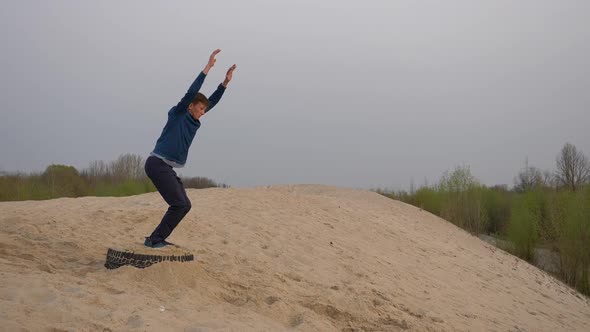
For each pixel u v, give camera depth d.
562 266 17.31
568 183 24.33
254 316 5.30
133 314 4.45
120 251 5.74
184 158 5.97
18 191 21.34
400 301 7.51
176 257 5.88
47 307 4.13
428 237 14.95
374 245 11.27
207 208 11.07
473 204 22.17
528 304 10.67
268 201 13.14
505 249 20.11
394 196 25.72
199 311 5.04
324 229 11.27
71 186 26.28
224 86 6.23
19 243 6.57
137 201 13.46
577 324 10.11
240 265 7.31
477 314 8.25
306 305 6.19
